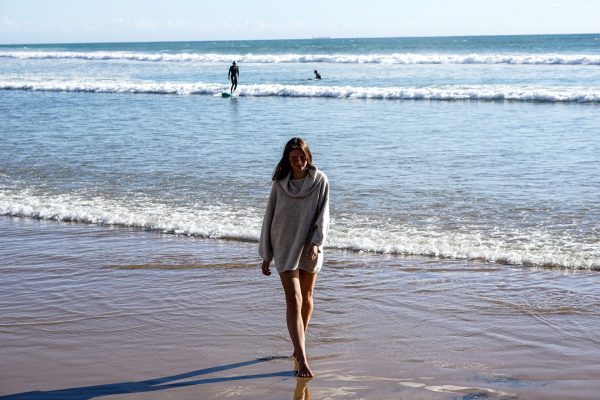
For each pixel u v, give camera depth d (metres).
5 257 7.44
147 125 19.77
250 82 37.22
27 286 6.45
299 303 4.55
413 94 27.84
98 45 179.50
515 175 11.52
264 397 4.14
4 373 4.53
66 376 4.47
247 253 7.46
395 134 17.14
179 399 4.12
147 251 7.58
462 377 4.38
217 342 5.07
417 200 9.79
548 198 9.79
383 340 5.05
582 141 15.27
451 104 25.23
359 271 6.75
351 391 4.20
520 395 4.09
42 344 5.04
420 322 5.40
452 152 14.05
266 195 10.23
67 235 8.35
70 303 5.95
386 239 7.79
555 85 30.75
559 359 4.65
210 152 14.54
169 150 14.90
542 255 7.04
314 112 22.97
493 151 14.11
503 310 5.62
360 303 5.86
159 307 5.83
